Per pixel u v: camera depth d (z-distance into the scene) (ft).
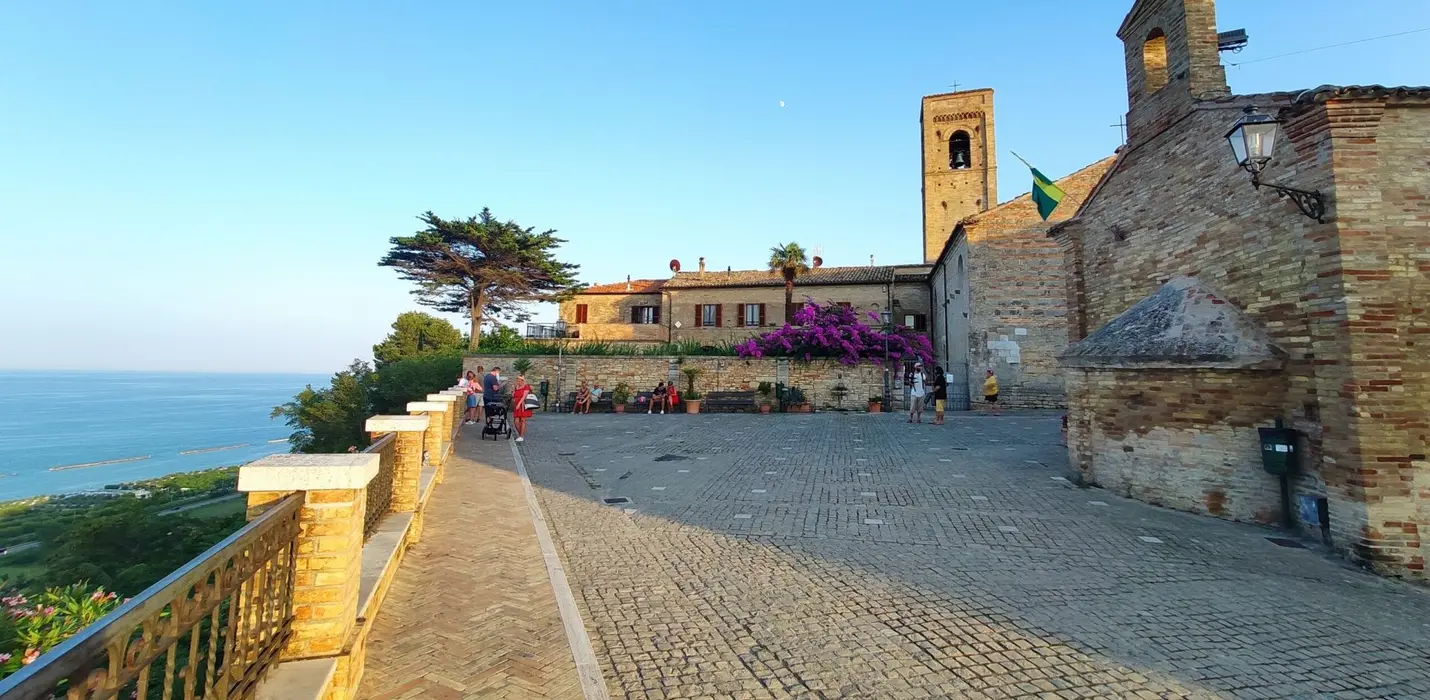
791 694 13.33
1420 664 15.14
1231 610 18.28
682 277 149.18
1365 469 22.74
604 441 56.44
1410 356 23.31
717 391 93.35
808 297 133.08
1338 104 24.06
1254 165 25.25
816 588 19.65
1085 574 21.22
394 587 18.40
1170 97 34.73
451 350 118.52
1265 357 26.84
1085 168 87.81
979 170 144.97
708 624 16.84
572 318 151.53
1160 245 35.91
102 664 5.85
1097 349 34.04
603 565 21.70
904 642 15.83
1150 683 13.92
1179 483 30.17
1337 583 21.04
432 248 127.24
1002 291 87.30
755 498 32.86
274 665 10.90
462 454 45.27
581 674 13.71
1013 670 14.42
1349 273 23.63
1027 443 51.96
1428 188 23.89
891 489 34.86
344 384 98.17
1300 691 13.75
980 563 22.30
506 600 17.81
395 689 12.77
